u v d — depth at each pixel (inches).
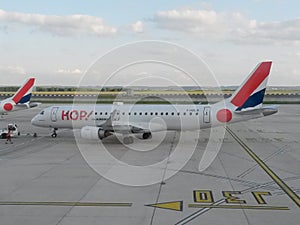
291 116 2989.7
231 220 567.5
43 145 1368.1
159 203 655.8
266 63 1343.5
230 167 981.8
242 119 1381.6
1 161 1055.6
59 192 725.9
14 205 642.8
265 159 1102.4
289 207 636.7
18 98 2279.8
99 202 660.7
